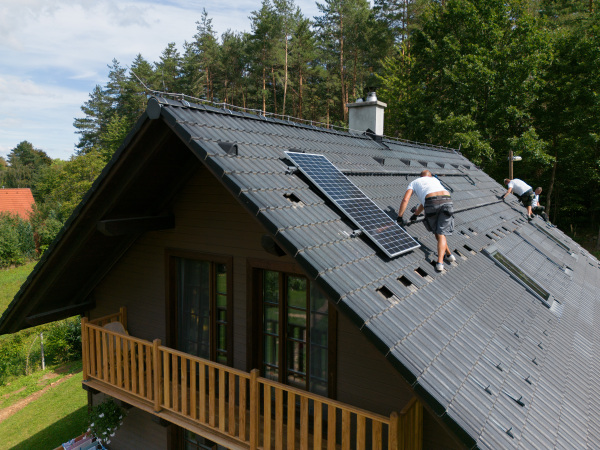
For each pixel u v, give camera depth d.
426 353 3.56
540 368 4.53
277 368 6.17
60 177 39.62
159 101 4.80
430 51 27.38
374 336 3.43
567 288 7.80
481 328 4.55
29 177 77.88
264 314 6.29
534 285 6.75
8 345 18.05
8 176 76.31
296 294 5.95
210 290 6.82
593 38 24.33
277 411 4.76
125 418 8.27
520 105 25.23
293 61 38.75
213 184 6.57
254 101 42.19
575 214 29.77
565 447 3.50
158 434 7.76
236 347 6.52
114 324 7.43
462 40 26.69
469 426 3.08
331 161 6.82
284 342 6.07
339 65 39.88
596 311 7.54
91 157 37.72
